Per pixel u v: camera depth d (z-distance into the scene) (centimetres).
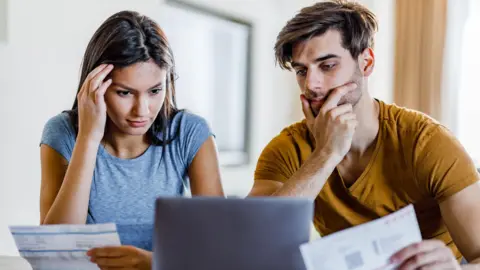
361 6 156
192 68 344
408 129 159
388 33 451
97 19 291
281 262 99
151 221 164
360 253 103
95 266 121
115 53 145
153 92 149
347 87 151
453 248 165
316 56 149
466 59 425
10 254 258
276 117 427
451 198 150
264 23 407
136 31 147
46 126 171
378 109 166
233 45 380
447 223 153
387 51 452
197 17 347
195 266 100
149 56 146
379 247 105
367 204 164
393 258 107
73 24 278
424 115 164
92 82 146
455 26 421
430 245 110
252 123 402
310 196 148
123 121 150
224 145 377
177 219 100
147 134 167
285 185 149
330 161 150
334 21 149
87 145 149
